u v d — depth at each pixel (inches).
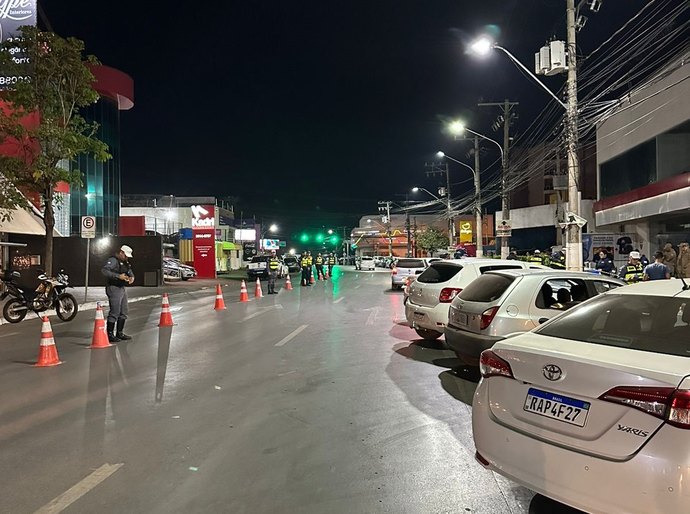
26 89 615.8
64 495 149.3
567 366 123.0
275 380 278.7
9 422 213.2
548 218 1577.3
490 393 140.9
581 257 556.4
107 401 242.1
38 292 530.9
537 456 122.9
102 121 1378.0
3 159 612.7
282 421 212.7
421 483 156.4
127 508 141.6
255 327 473.1
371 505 143.0
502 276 273.0
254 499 146.6
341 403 236.7
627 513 105.2
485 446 137.7
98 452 181.0
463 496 148.3
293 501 145.3
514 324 251.6
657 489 101.3
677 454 100.6
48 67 623.2
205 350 362.3
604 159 1104.8
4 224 753.0
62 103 647.1
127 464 170.9
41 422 212.8
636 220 924.6
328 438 193.5
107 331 400.2
